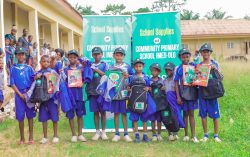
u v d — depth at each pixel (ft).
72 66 23.63
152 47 27.07
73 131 23.63
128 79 23.70
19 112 22.18
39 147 21.88
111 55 27.17
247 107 34.60
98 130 24.50
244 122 27.53
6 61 38.14
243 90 42.42
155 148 21.42
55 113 22.82
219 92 21.83
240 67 59.52
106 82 23.57
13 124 28.50
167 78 23.73
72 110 23.38
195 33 106.42
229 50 108.17
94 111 23.98
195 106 23.17
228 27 110.11
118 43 27.22
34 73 22.86
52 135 25.67
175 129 23.06
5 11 49.03
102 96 23.54
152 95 23.41
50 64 23.65
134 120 23.40
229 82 47.32
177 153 20.10
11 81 21.95
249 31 106.83
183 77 22.49
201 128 26.76
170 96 23.18
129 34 27.30
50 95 22.20
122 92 23.45
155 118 23.79
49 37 76.54
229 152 19.47
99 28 27.12
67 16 74.08
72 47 81.61
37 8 52.80
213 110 22.34
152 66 23.65
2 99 27.07
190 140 23.18
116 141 23.49
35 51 47.70
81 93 23.58
